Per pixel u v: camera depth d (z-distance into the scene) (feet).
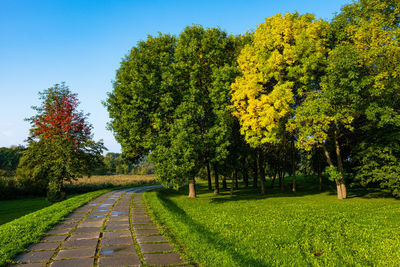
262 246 24.48
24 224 29.99
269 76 58.23
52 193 66.49
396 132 54.44
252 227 32.09
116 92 71.82
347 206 48.16
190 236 26.45
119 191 91.15
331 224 32.83
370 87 48.44
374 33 48.93
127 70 72.02
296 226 32.07
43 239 25.48
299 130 55.42
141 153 78.33
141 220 36.04
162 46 72.33
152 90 63.16
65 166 64.34
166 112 64.39
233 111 65.16
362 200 57.21
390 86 47.29
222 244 24.89
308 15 58.80
